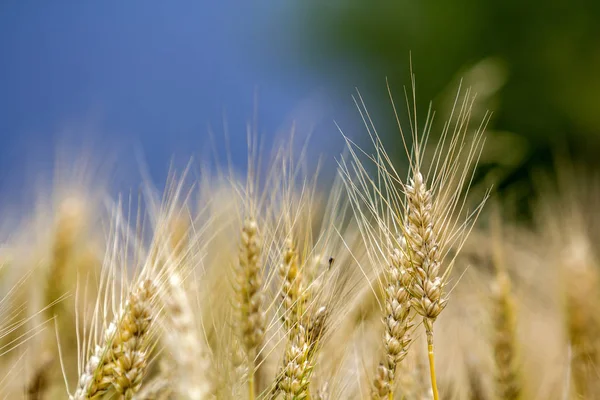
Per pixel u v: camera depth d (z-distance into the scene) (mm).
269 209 979
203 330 949
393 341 941
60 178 1226
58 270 1121
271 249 967
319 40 6250
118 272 974
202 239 1006
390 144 5602
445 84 5617
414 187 942
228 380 917
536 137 5148
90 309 1053
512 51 5566
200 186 1037
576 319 1110
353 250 1039
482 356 1101
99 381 913
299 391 928
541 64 5363
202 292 991
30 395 1023
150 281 915
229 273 930
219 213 1034
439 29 5801
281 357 975
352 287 1005
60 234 1139
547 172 4402
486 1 5734
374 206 977
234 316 921
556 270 1225
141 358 906
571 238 1229
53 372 1057
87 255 1159
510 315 1068
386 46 5988
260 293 917
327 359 1005
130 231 963
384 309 955
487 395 1067
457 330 1171
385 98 5820
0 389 1032
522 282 1357
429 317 931
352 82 6090
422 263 932
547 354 1185
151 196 968
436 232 954
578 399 1071
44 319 1096
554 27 5488
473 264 1207
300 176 1000
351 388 1014
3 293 1082
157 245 941
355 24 6125
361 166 986
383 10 6102
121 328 910
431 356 929
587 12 5430
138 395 929
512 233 1589
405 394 1009
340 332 1027
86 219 1198
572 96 5188
